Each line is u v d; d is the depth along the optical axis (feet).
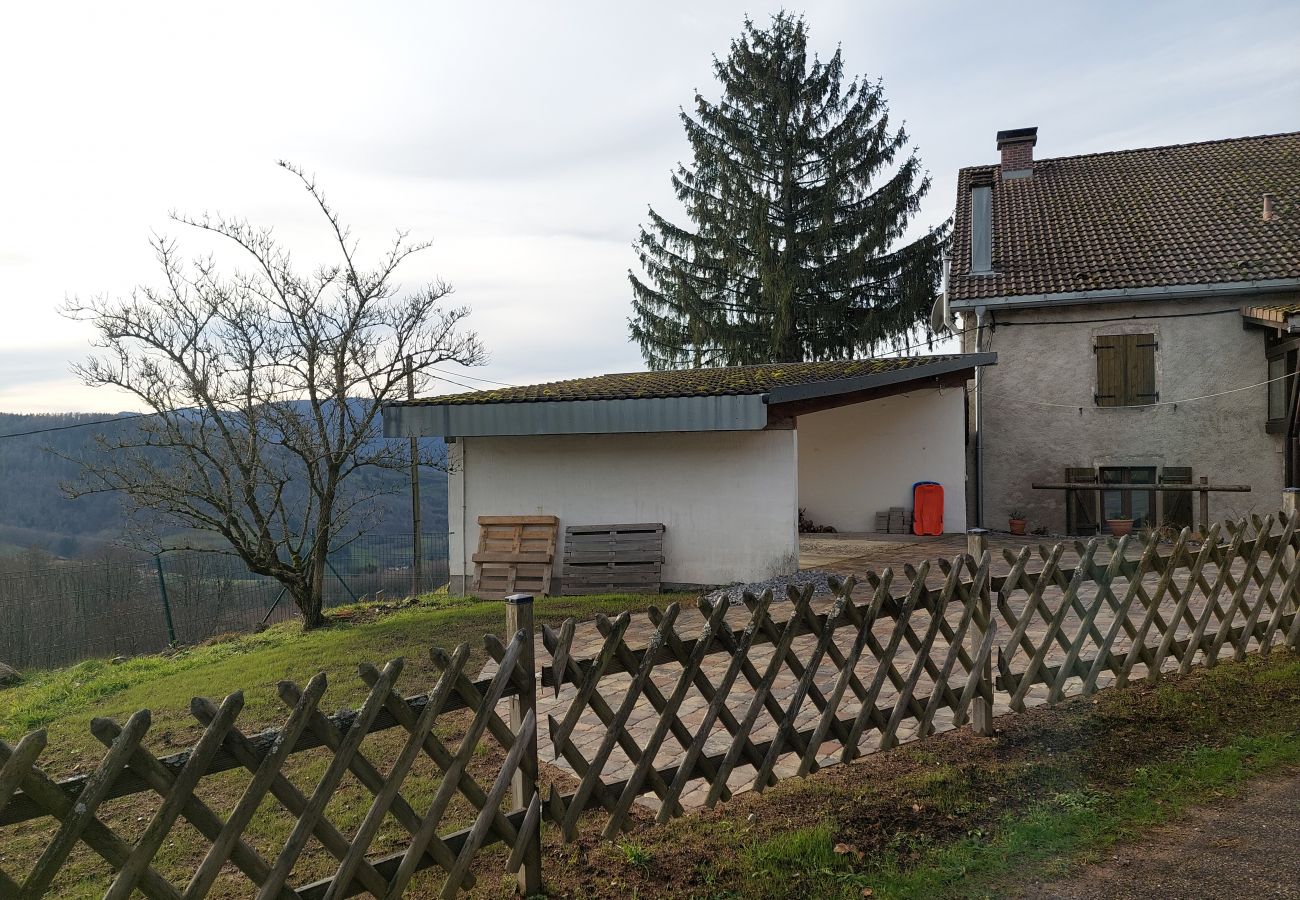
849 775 13.89
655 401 34.42
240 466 33.50
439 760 9.50
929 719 14.61
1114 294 52.70
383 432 38.47
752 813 12.71
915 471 53.62
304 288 34.78
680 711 18.62
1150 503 54.44
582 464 39.04
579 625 29.58
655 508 38.01
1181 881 10.50
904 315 90.43
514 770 10.20
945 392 53.01
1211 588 18.11
